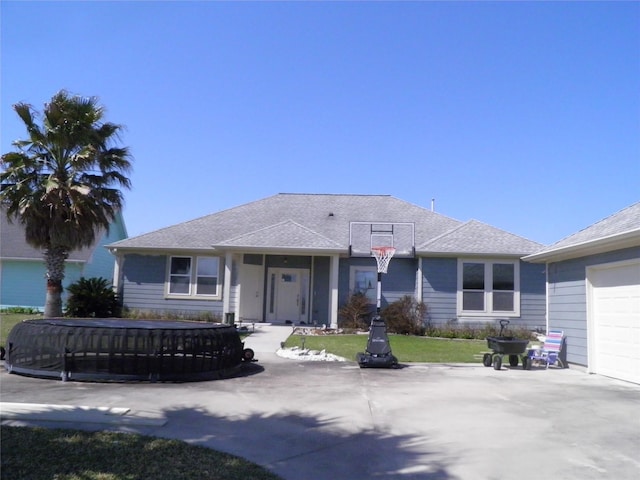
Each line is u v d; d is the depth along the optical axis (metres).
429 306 23.27
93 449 6.71
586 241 13.05
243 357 14.40
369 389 11.29
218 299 24.78
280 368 14.16
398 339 20.70
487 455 6.99
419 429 8.21
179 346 11.92
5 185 20.75
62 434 7.29
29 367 11.92
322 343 18.84
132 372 11.64
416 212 27.95
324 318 24.73
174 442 7.14
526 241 23.81
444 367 14.77
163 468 6.15
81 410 8.70
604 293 13.69
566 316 15.44
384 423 8.54
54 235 20.44
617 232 12.41
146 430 7.79
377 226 26.52
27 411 8.49
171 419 8.50
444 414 9.12
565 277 15.59
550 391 11.22
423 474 6.33
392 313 22.88
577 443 7.49
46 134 20.56
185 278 25.08
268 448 7.22
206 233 26.02
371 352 14.43
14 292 29.70
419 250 23.20
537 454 7.02
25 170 20.72
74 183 20.56
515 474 6.32
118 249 25.12
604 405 9.84
